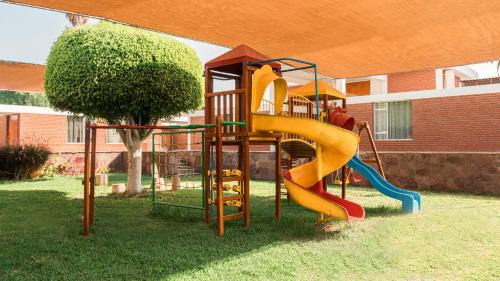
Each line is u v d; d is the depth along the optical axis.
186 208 6.84
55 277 3.25
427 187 10.04
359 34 6.53
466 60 8.23
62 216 6.15
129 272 3.35
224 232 4.93
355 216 5.31
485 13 5.53
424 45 7.17
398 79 20.19
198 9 5.38
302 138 7.32
